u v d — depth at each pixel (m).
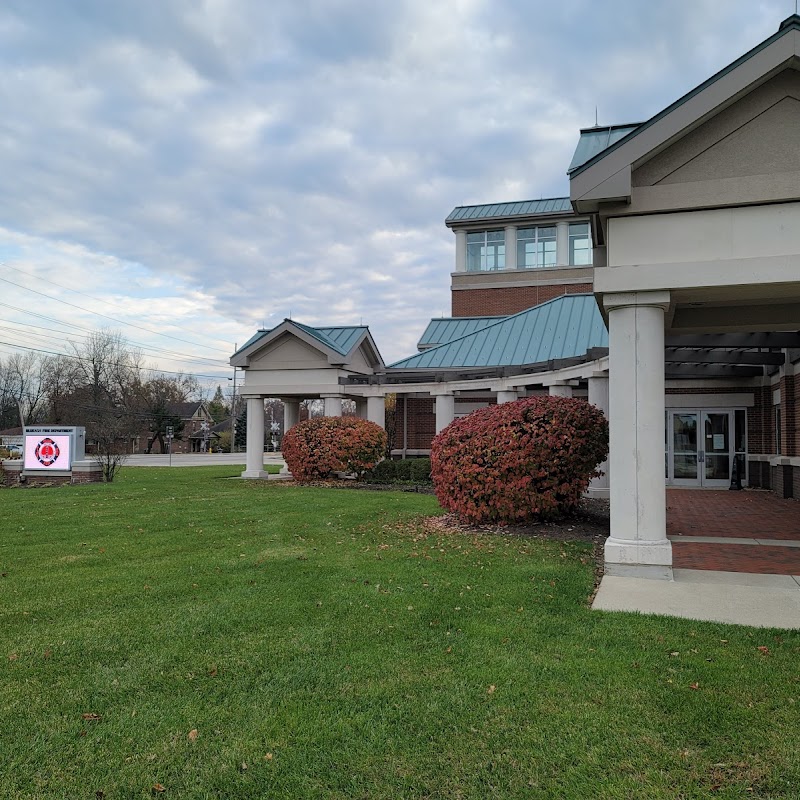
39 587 7.10
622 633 5.52
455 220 36.12
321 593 6.78
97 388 72.88
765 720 3.96
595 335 21.27
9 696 4.38
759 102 7.45
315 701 4.30
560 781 3.40
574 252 35.19
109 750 3.72
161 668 4.84
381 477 20.44
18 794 3.31
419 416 25.00
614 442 7.81
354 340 23.14
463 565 8.09
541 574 7.59
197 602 6.48
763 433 18.84
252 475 23.09
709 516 13.10
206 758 3.64
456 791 3.34
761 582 7.39
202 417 94.69
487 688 4.46
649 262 7.69
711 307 9.98
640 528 7.65
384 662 4.91
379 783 3.41
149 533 10.57
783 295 8.02
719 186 7.52
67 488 18.95
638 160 7.45
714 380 19.61
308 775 3.48
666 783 3.37
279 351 22.97
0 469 21.86
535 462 10.70
